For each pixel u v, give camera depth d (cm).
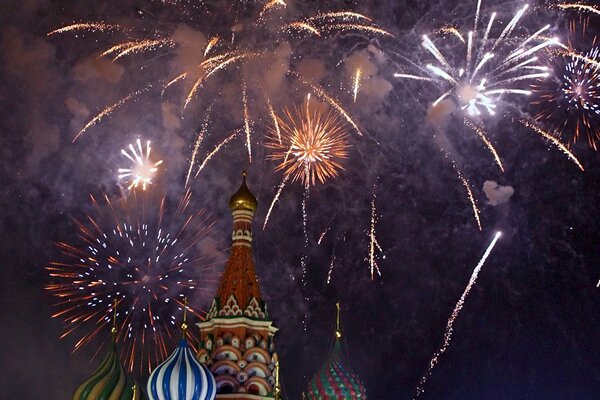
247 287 5200
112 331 5381
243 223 5372
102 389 5138
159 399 4728
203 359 5038
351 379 5384
